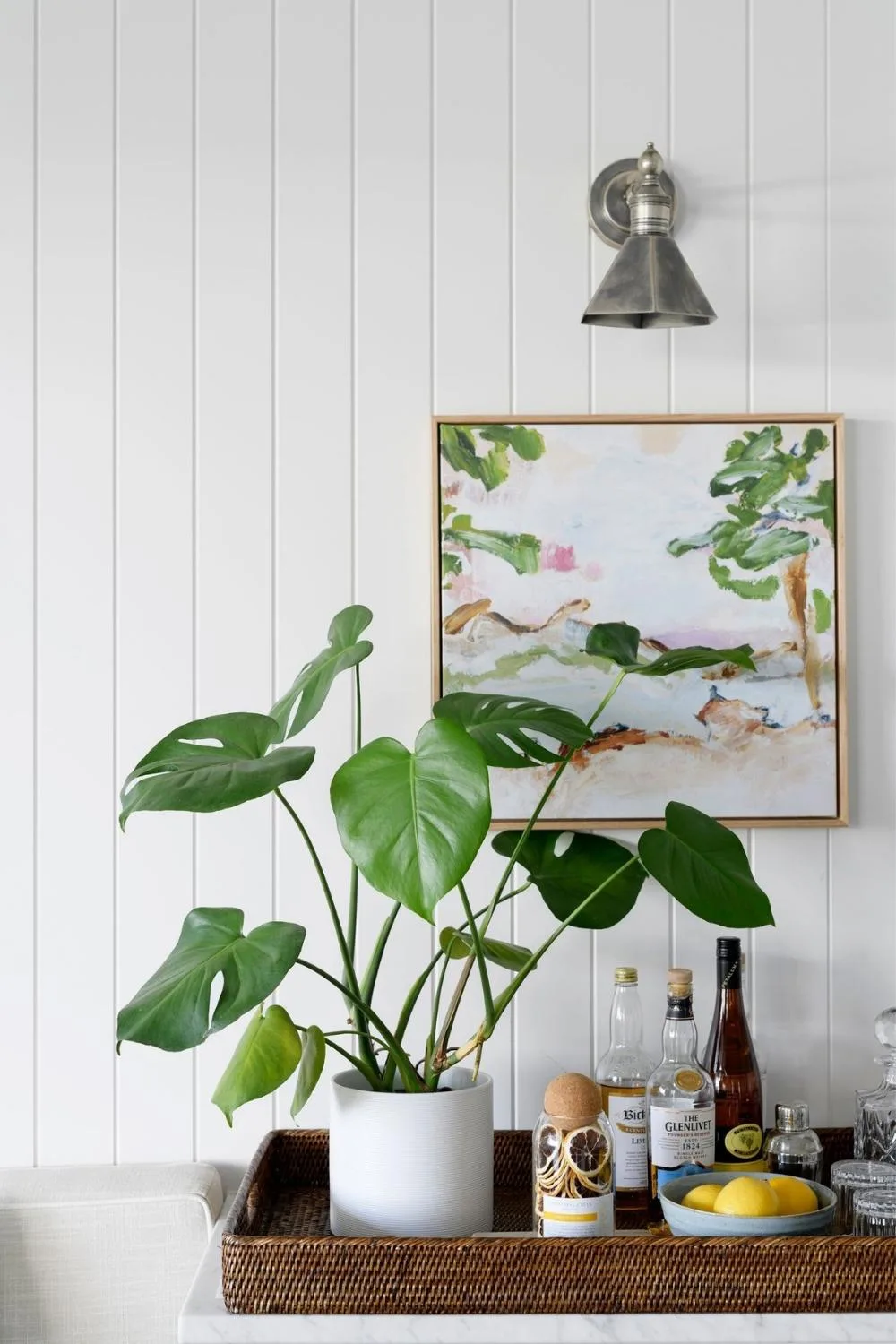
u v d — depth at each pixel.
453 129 1.73
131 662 1.71
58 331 1.72
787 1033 1.72
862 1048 1.72
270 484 1.72
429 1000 1.70
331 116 1.73
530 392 1.73
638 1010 1.59
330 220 1.73
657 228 1.58
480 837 1.17
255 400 1.72
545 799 1.47
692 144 1.74
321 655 1.46
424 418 1.72
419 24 1.73
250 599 1.71
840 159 1.75
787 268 1.75
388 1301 1.25
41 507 1.71
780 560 1.71
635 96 1.74
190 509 1.72
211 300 1.72
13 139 1.72
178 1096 1.69
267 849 1.70
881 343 1.75
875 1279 1.25
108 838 1.70
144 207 1.72
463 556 1.71
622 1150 1.52
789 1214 1.33
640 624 1.71
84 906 1.70
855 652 1.74
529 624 1.71
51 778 1.70
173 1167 1.64
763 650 1.71
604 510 1.71
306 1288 1.25
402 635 1.72
